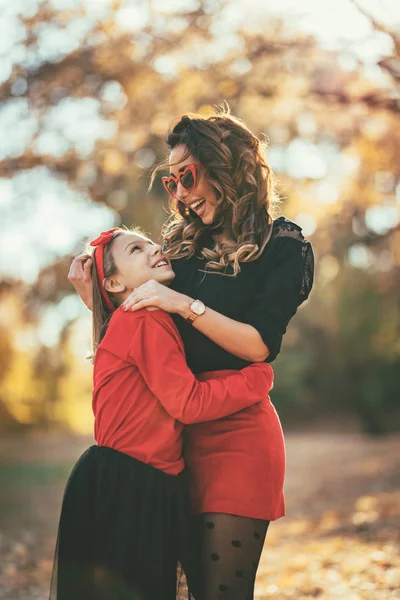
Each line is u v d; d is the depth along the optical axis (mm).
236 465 3246
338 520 10086
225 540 3217
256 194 3467
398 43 8594
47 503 13633
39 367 18703
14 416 24094
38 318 11594
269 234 3416
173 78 9562
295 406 36500
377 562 6879
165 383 3150
